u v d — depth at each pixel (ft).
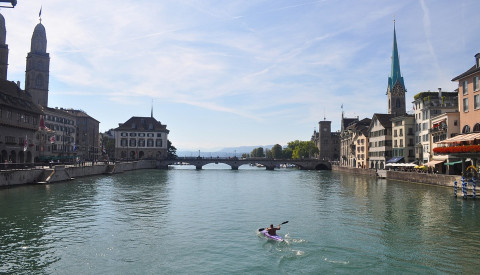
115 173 306.76
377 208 122.21
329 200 144.66
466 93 194.59
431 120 246.88
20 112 228.84
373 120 368.68
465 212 112.57
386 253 69.21
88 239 78.69
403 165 260.42
